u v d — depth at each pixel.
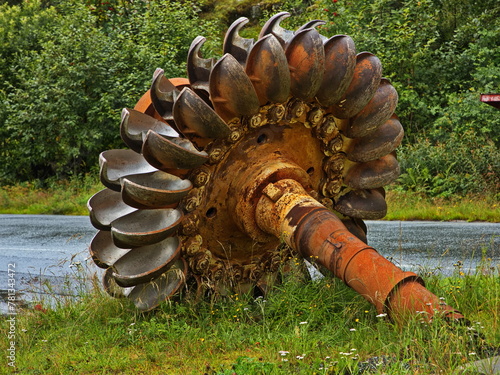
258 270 6.24
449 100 16.39
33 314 6.07
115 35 20.73
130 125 5.87
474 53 17.38
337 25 18.45
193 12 21.02
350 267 5.08
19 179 21.27
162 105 5.77
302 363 4.21
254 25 23.59
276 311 5.47
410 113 17.48
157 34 20.02
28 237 12.12
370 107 5.98
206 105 5.29
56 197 17.86
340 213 6.59
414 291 4.78
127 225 5.68
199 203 5.76
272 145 5.88
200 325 5.39
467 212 12.33
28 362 4.93
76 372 4.62
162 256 5.71
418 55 17.39
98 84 19.53
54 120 19.67
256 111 5.55
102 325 5.71
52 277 8.38
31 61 21.20
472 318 4.92
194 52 5.77
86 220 14.73
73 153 19.14
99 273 8.26
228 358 4.69
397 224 11.66
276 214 5.58
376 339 4.66
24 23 23.22
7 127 19.77
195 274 5.98
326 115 5.99
